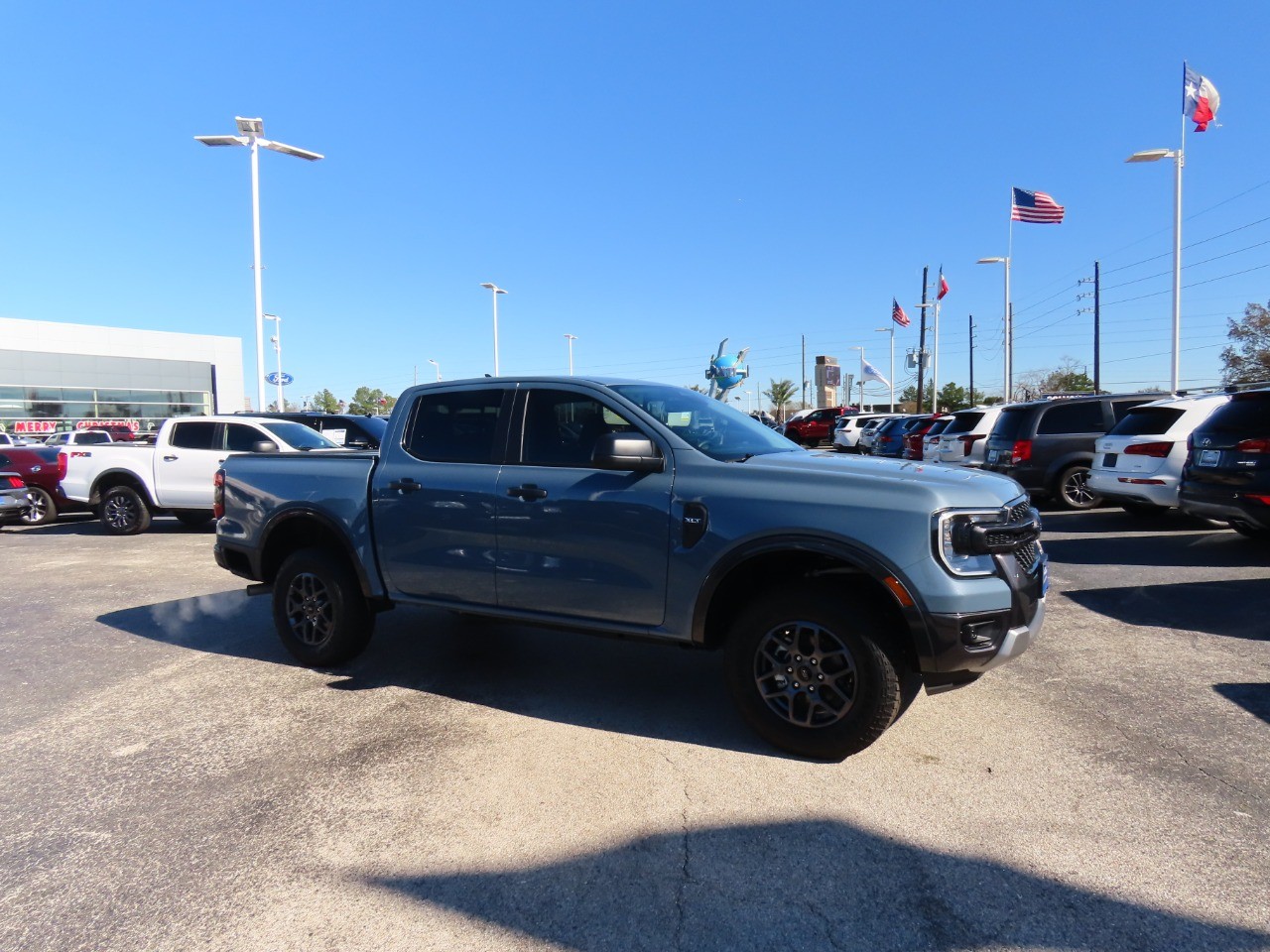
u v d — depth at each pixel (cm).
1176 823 312
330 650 514
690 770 366
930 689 360
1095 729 403
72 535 1220
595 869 287
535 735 409
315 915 262
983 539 350
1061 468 1192
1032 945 243
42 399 4162
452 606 471
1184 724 407
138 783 360
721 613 405
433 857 296
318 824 321
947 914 258
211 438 1157
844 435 3088
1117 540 934
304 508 517
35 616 684
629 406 431
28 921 261
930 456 1526
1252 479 730
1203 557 820
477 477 457
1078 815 319
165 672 521
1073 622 600
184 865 293
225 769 374
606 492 415
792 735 372
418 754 388
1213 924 250
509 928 255
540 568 434
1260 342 3297
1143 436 948
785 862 289
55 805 341
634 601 408
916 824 314
